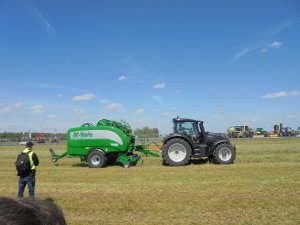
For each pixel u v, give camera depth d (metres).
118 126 22.55
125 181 15.35
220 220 8.98
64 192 13.12
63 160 27.59
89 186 14.31
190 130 21.64
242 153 27.73
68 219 9.50
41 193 13.05
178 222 8.93
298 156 24.36
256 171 17.27
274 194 11.64
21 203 1.28
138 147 23.03
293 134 62.50
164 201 11.09
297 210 9.70
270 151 28.69
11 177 18.42
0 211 1.20
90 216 9.77
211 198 11.30
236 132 62.94
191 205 10.51
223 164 20.94
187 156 20.98
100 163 21.86
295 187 12.77
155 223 8.91
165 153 21.20
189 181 14.77
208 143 21.55
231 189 12.67
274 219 8.93
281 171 17.06
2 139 73.25
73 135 22.64
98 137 22.19
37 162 11.45
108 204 10.97
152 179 15.70
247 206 10.20
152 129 33.53
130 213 9.94
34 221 1.23
